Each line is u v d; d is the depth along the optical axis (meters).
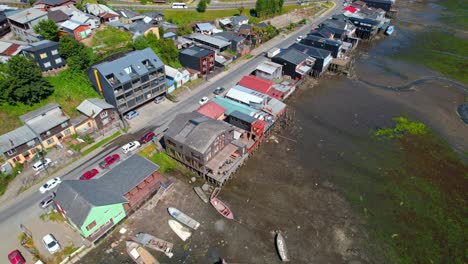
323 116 72.88
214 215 47.97
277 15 137.12
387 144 64.81
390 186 54.88
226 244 44.06
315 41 99.44
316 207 50.34
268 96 71.00
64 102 62.22
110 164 52.84
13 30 82.19
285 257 42.25
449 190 54.47
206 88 78.19
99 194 42.03
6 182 48.28
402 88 86.69
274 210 49.44
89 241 41.66
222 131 52.56
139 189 47.72
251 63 92.81
